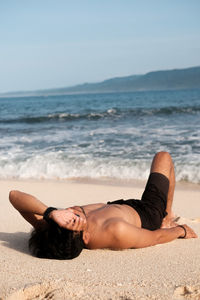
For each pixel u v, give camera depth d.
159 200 3.43
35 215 3.10
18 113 29.92
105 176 8.27
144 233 3.16
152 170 3.62
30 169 8.98
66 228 2.92
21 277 2.61
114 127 16.27
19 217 4.48
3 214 4.66
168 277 2.62
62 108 35.41
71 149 10.70
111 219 3.11
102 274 2.68
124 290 2.38
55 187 6.95
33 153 10.28
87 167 8.73
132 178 8.05
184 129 14.00
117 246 3.12
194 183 7.49
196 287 2.43
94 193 6.32
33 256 3.10
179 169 8.00
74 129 16.38
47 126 18.50
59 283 2.45
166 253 3.15
